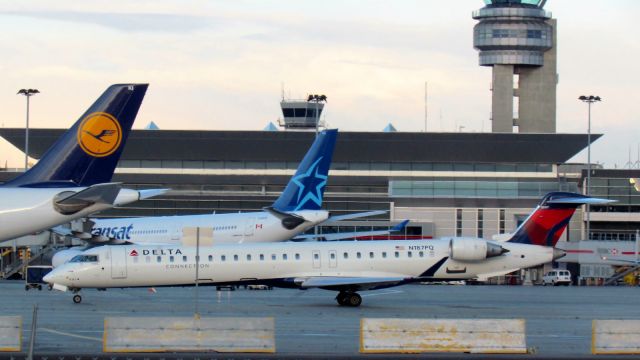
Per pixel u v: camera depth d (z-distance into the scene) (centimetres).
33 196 13375
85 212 13525
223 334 13175
